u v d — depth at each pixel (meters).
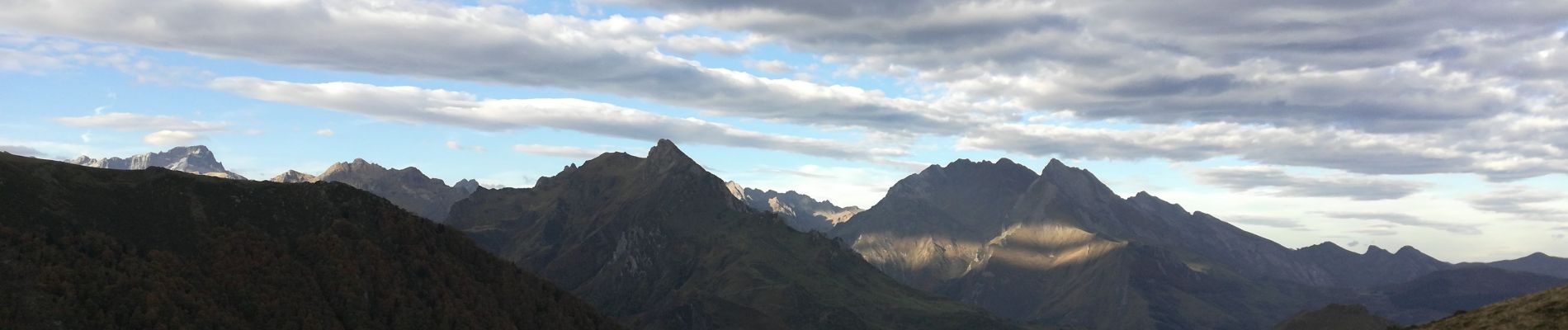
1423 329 186.25
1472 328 174.50
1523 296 181.75
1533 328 164.75
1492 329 170.25
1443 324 183.38
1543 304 171.12
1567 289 173.00
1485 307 184.75
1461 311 191.12
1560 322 163.12
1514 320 170.12
